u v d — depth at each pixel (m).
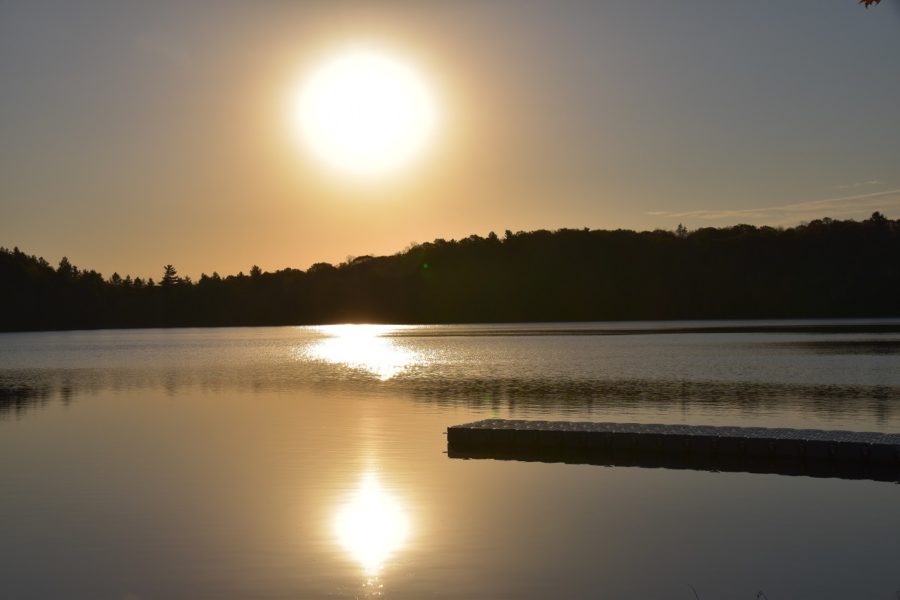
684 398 39.03
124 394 46.34
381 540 17.09
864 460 23.92
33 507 19.95
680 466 24.11
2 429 32.47
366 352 86.25
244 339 139.00
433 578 14.91
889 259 158.38
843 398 37.97
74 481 22.72
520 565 15.51
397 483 22.16
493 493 20.95
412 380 52.16
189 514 19.23
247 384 51.78
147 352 96.38
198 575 15.25
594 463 24.69
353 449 27.11
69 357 87.06
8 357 88.00
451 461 25.05
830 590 14.17
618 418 32.75
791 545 16.55
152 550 16.67
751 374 50.31
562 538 17.09
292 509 19.58
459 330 153.62
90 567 15.73
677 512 19.06
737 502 19.95
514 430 26.94
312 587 14.59
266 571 15.41
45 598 14.29
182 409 38.75
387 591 14.34
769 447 24.84
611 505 19.73
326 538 17.31
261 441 28.91
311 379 54.91
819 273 162.62
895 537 17.02
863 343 79.19
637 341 92.75
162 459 25.77
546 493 20.91
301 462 25.06
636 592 14.18
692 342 88.19
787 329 116.75
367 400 41.31
